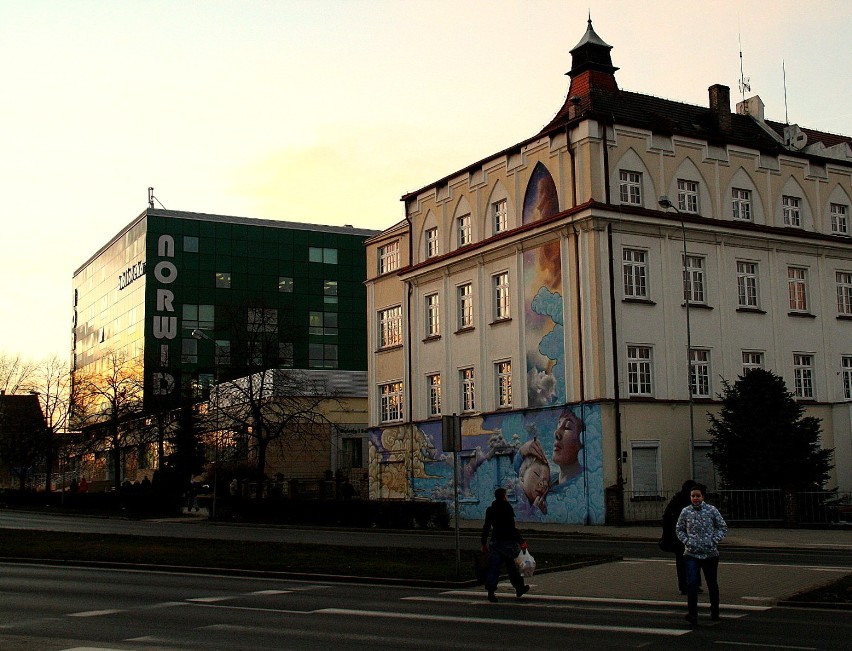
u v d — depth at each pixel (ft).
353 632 42.75
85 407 246.06
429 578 63.87
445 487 156.35
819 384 148.46
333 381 220.02
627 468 127.65
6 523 157.38
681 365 135.33
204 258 331.36
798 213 152.87
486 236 151.64
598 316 129.49
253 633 42.78
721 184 144.15
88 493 211.41
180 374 261.24
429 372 162.30
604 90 150.00
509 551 54.95
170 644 39.93
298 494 187.01
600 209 130.82
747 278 145.07
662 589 57.26
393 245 176.76
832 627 42.70
